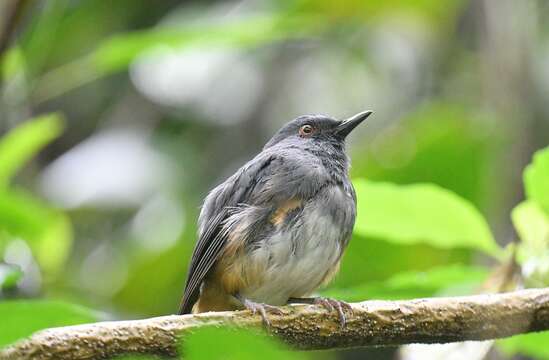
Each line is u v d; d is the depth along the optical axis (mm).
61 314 5309
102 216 13258
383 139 13227
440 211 6977
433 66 14500
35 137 9227
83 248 13141
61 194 12812
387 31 14406
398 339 6457
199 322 6027
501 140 12586
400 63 14391
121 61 9016
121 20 14117
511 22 13047
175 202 13125
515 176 12305
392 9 13070
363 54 14211
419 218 7055
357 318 6438
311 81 14000
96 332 5582
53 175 12992
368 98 14078
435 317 6402
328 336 6438
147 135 13914
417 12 13430
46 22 9266
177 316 5922
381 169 12719
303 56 14148
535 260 7027
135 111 14469
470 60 14406
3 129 12203
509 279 6938
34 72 9469
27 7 7301
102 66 9227
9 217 9406
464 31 14500
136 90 14617
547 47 13430
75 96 14703
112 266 13102
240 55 13586
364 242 12234
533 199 6844
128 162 13055
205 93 13875
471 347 7027
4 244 9586
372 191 6988
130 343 5684
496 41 13031
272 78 14000
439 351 7000
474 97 14148
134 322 5734
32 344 5398
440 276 7137
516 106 12758
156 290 13008
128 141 13414
